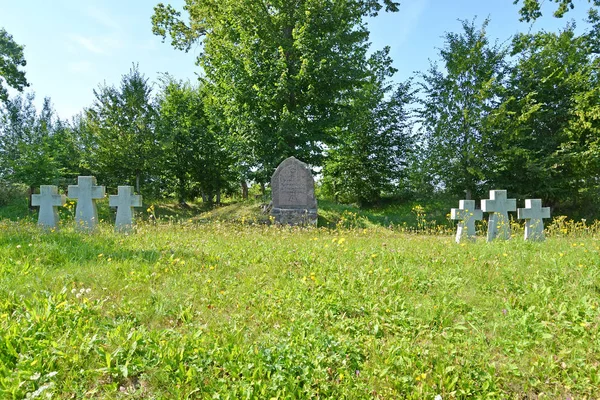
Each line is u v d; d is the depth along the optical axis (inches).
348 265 243.0
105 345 130.6
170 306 169.8
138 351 129.0
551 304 175.6
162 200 1029.8
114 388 114.3
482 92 772.6
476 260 260.2
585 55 810.2
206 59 908.6
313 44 770.8
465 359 133.6
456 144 831.1
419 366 128.6
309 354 130.7
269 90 763.4
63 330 140.2
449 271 231.6
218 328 151.6
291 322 156.7
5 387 107.7
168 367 120.2
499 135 795.4
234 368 122.6
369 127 1048.2
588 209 846.5
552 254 281.4
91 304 162.1
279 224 552.4
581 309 169.0
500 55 830.5
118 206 416.8
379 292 192.5
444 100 832.3
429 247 319.3
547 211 410.0
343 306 171.5
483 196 880.3
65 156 956.0
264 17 798.5
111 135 861.8
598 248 307.0
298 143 804.6
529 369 131.7
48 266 223.9
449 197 905.5
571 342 146.6
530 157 782.5
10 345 123.4
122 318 155.0
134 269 221.6
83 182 416.8
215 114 876.0
